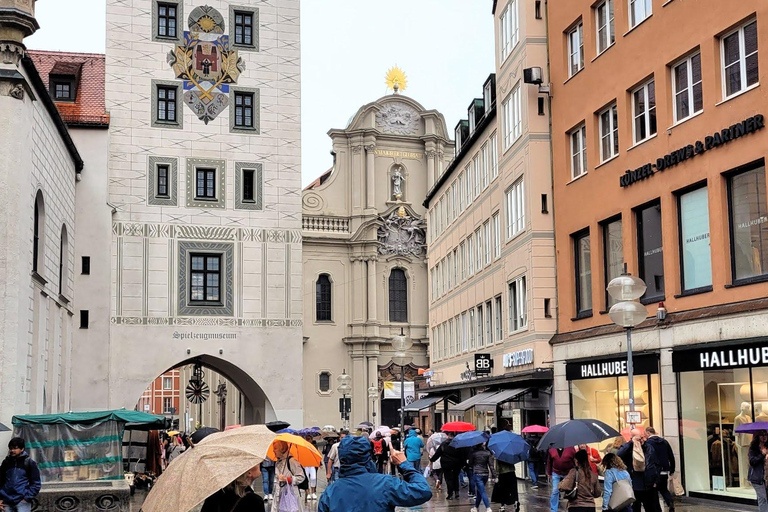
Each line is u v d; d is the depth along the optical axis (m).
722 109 24.19
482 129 45.50
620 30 29.80
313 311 74.00
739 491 23.23
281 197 45.44
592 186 31.88
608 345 29.94
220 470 7.72
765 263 22.77
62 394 38.28
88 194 42.66
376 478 8.11
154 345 43.06
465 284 50.50
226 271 44.41
